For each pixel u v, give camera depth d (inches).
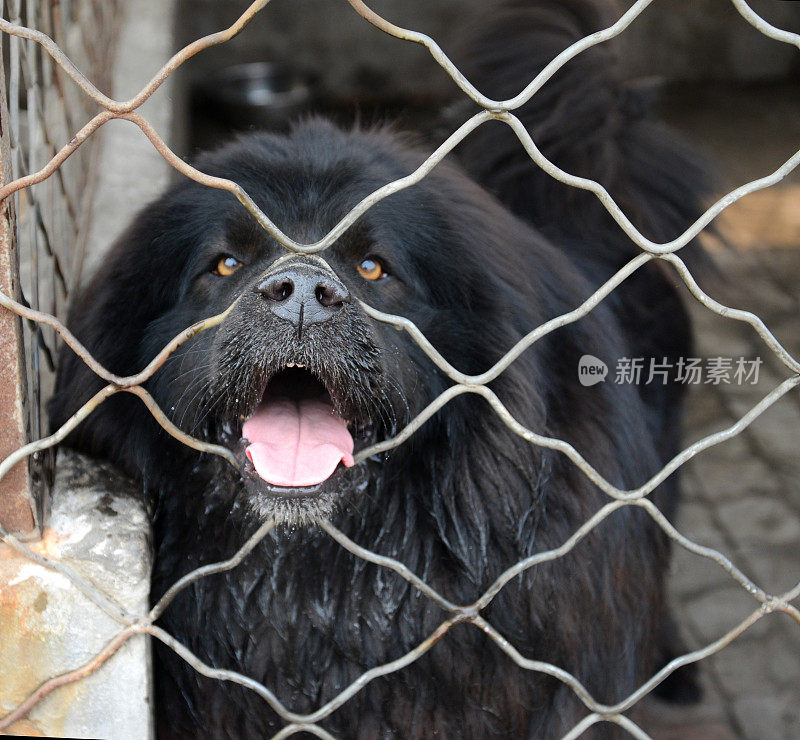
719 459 167.9
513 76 127.1
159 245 89.4
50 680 67.4
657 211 132.3
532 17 127.3
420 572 88.4
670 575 128.6
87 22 134.9
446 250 89.4
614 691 97.2
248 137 92.9
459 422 88.0
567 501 89.0
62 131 105.8
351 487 84.4
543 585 87.5
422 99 309.1
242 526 85.7
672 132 142.1
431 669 88.3
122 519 72.2
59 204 100.6
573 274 100.7
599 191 62.9
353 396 77.0
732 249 161.0
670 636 129.3
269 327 71.6
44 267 91.7
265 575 87.1
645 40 307.9
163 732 87.3
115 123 156.1
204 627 87.0
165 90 168.2
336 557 87.5
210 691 87.5
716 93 305.0
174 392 86.1
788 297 203.3
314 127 94.4
